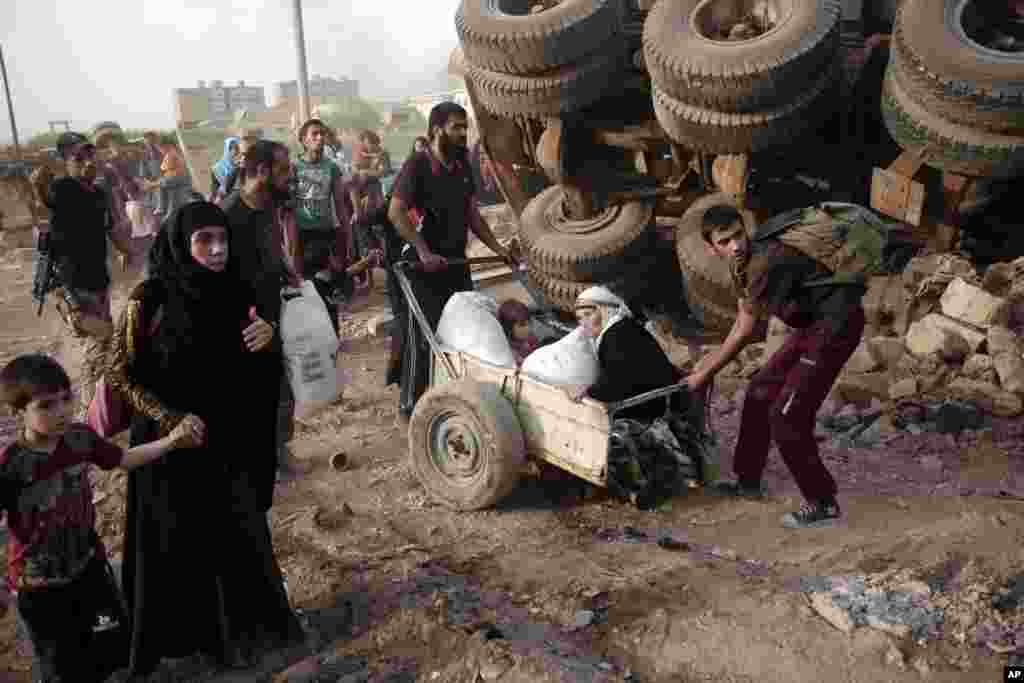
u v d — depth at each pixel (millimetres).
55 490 2967
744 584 3686
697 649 3271
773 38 6336
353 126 27234
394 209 5574
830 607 3369
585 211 7992
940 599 3383
